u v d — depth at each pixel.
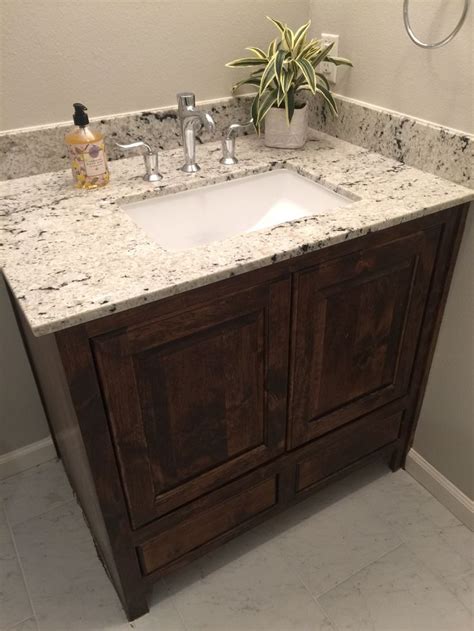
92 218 1.07
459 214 1.20
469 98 1.11
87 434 0.95
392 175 1.24
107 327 0.86
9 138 1.19
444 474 1.53
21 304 0.82
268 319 1.06
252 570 1.40
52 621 1.29
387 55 1.24
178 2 1.22
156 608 1.32
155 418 1.03
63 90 1.20
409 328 1.33
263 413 1.20
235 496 1.29
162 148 1.39
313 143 1.43
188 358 1.00
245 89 1.43
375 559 1.42
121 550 1.15
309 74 1.22
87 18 1.15
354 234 1.02
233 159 1.32
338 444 1.42
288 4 1.36
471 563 1.40
